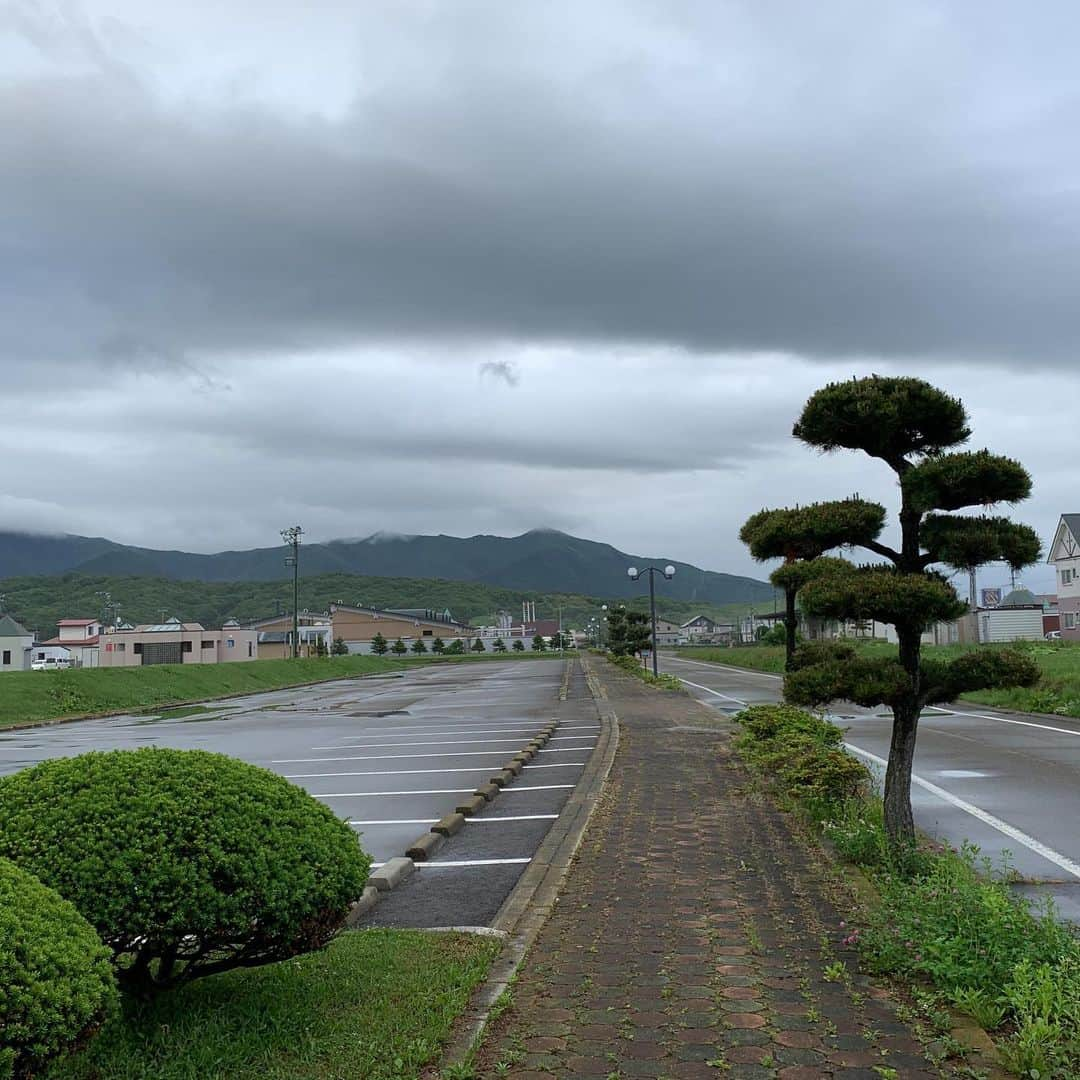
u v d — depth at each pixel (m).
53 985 3.23
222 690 42.47
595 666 62.91
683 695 30.03
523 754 15.66
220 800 4.44
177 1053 4.17
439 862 8.73
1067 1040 4.22
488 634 156.75
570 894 7.10
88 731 26.12
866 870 7.36
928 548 7.46
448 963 5.46
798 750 11.02
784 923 6.25
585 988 5.15
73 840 4.12
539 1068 4.21
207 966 4.62
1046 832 9.56
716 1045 4.41
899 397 7.54
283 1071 4.08
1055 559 69.88
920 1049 4.35
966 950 5.02
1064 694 23.77
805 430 8.00
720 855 8.19
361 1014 4.68
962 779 12.91
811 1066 4.20
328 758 17.23
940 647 42.81
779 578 8.41
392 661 89.88
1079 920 6.63
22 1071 3.19
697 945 5.84
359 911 7.04
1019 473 7.09
